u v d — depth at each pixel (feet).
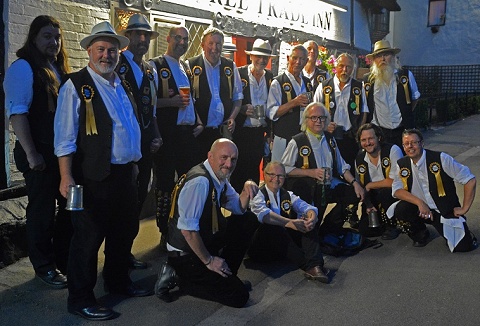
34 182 13.39
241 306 12.50
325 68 28.63
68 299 12.17
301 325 11.61
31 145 12.86
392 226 17.30
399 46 67.00
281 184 14.65
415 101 19.47
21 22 16.42
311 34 34.12
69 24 17.85
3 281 14.01
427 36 64.90
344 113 18.78
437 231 16.94
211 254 12.94
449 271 14.44
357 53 41.98
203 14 23.91
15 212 15.80
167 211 16.19
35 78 12.94
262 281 14.07
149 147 14.79
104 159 11.60
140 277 14.38
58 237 14.14
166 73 15.98
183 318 11.98
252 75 18.53
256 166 18.79
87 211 11.74
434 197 16.03
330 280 14.03
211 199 12.25
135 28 14.56
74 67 18.16
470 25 61.93
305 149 16.25
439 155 16.03
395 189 16.52
